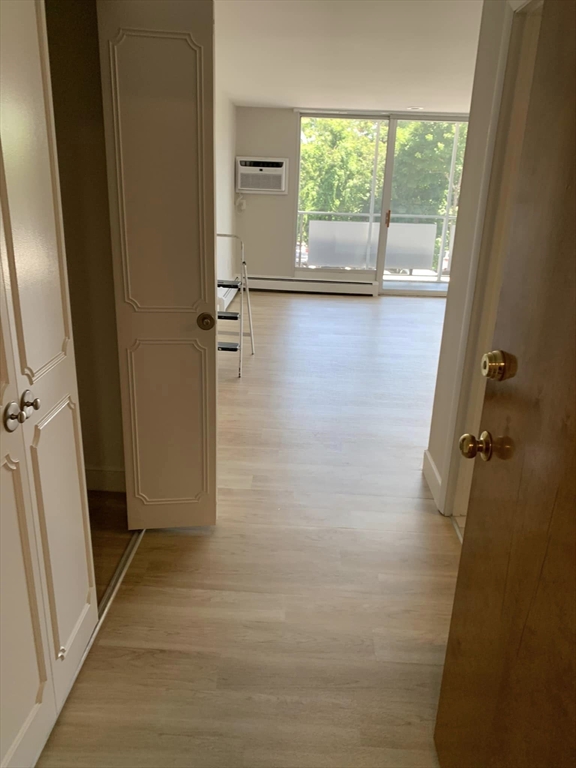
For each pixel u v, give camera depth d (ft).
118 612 6.43
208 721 5.16
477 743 3.97
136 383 7.10
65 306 4.98
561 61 3.09
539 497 3.13
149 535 7.88
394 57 13.79
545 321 3.14
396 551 7.72
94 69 6.89
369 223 25.96
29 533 4.33
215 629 6.24
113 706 5.26
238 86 18.93
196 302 6.84
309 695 5.47
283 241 25.75
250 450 10.57
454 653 4.55
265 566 7.32
